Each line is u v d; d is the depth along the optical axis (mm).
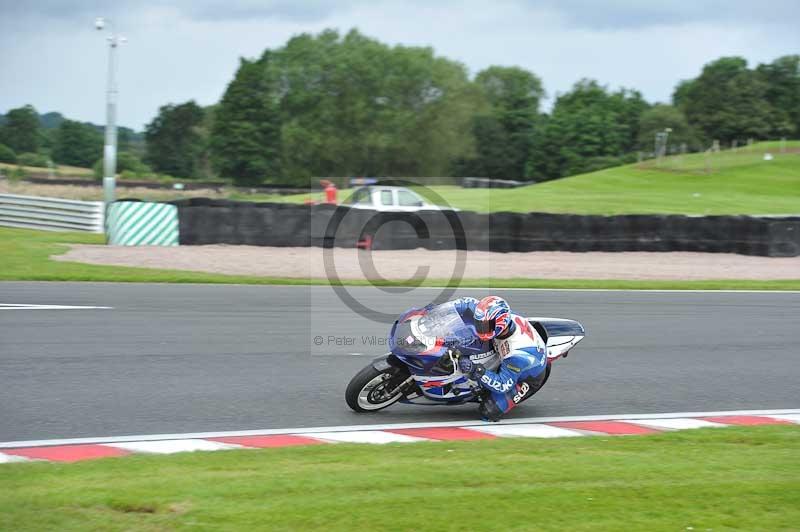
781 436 19672
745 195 113875
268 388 23516
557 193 112750
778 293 44844
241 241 57062
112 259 50000
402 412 21688
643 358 28844
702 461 17328
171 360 26312
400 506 13820
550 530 13023
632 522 13477
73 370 24641
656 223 58969
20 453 17219
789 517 13945
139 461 16484
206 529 12695
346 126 196000
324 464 16594
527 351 20328
